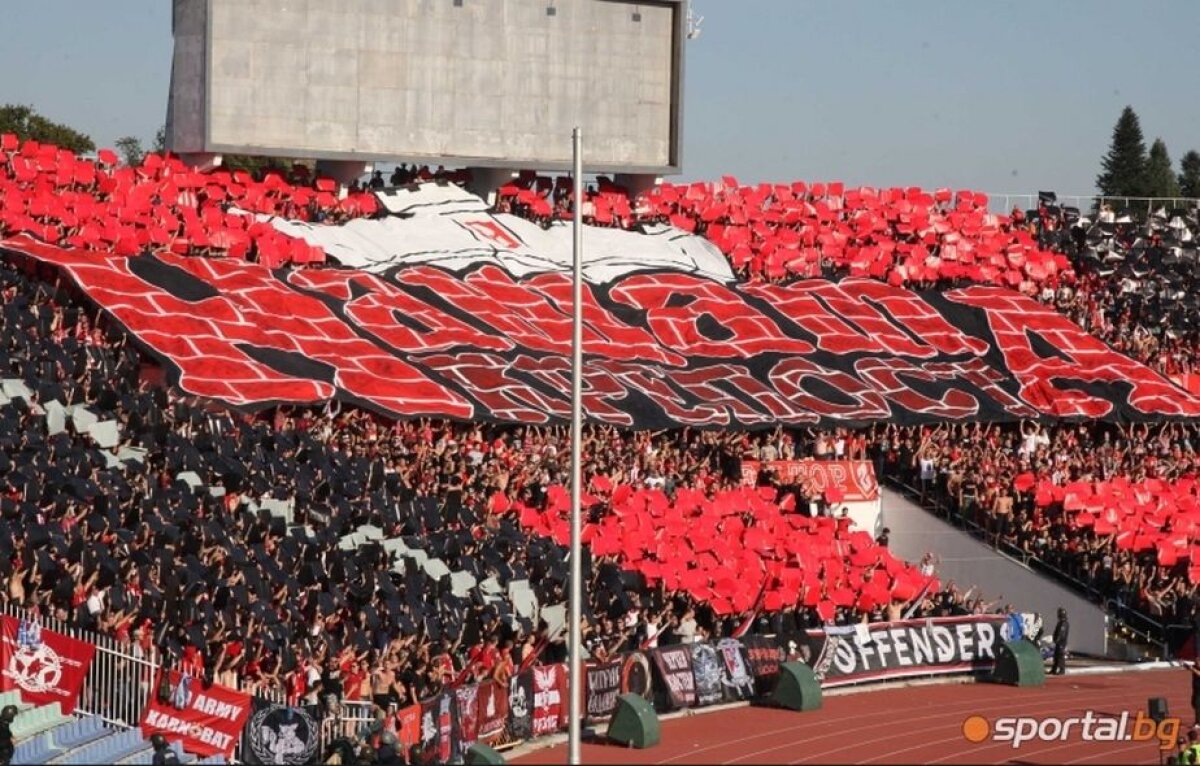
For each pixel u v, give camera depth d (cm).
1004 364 7325
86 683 3653
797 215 7919
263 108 6962
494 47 7356
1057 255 8219
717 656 4816
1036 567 6094
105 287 5697
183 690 3609
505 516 5288
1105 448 7044
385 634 4222
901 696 5047
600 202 7600
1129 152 17162
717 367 6750
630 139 7631
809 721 4662
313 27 7031
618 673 4534
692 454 6222
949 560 6262
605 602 4928
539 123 7462
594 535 5262
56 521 4003
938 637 5312
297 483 4812
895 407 6744
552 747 4238
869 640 5178
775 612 5303
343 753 3591
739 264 7588
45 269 5781
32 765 3344
